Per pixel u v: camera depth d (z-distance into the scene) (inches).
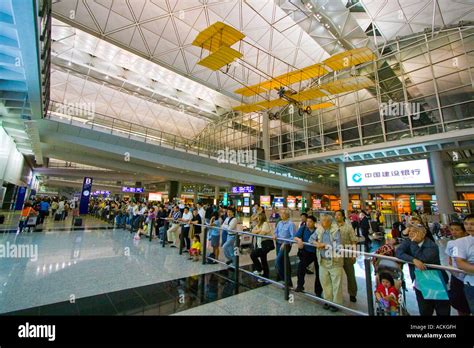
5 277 167.2
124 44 686.5
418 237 109.7
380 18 676.7
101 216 686.5
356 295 148.3
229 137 1279.5
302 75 561.3
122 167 759.7
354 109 812.0
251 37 727.1
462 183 900.6
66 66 853.2
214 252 241.0
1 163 456.1
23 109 344.8
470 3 565.6
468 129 546.6
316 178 1307.8
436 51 647.8
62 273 182.2
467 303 94.4
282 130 1064.2
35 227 420.2
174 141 741.3
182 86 1048.8
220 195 1507.1
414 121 658.2
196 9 638.5
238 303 137.3
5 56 225.8
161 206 378.3
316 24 702.5
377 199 1029.8
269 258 261.3
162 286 162.1
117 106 1058.1
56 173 1127.6
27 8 153.6
